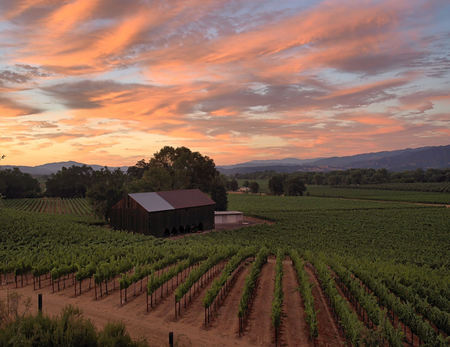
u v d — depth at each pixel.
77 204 135.12
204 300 18.88
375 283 24.98
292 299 24.38
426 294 24.98
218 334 17.83
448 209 112.12
